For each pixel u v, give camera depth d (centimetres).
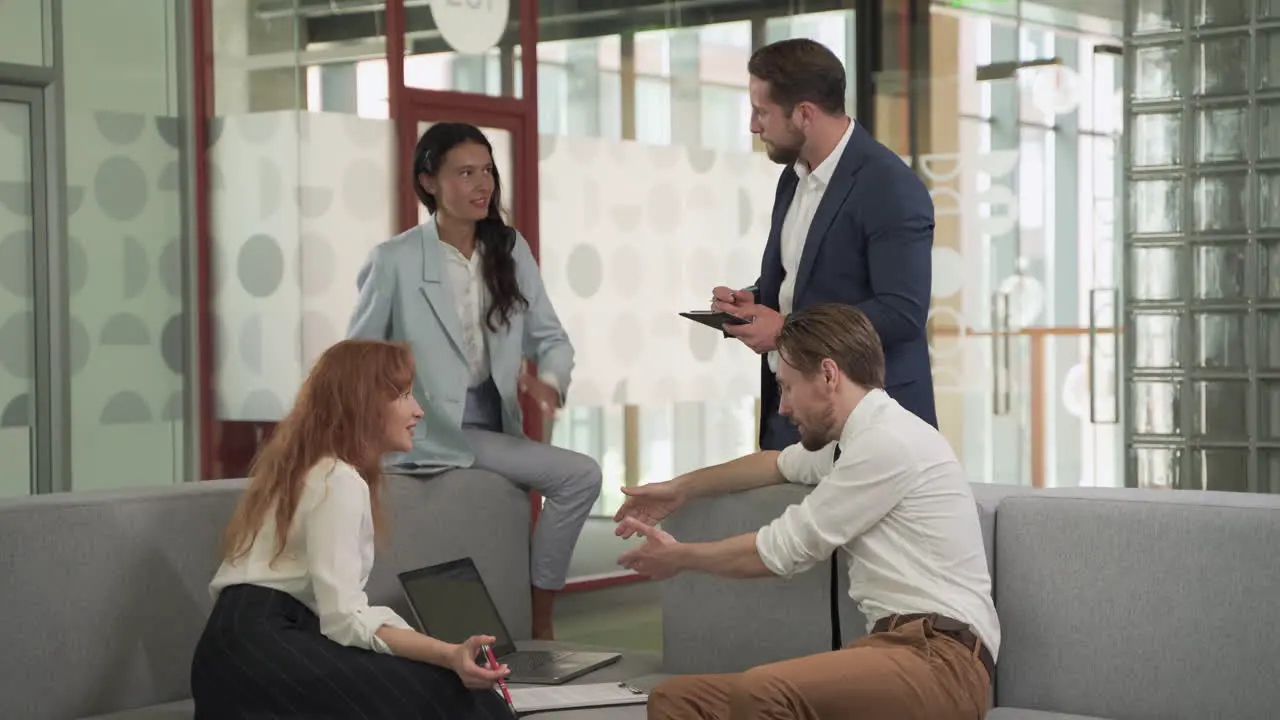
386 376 324
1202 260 682
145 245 599
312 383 323
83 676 322
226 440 618
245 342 620
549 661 375
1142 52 694
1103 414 709
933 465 294
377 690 295
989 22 740
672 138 744
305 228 626
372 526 318
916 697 275
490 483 416
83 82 581
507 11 689
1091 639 313
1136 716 308
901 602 291
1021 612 321
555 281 698
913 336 353
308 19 632
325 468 310
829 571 342
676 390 745
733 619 359
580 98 714
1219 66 673
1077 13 712
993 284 746
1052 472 730
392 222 657
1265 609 295
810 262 366
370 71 647
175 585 340
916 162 767
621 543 733
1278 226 662
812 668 277
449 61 671
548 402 453
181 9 606
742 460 357
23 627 313
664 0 739
